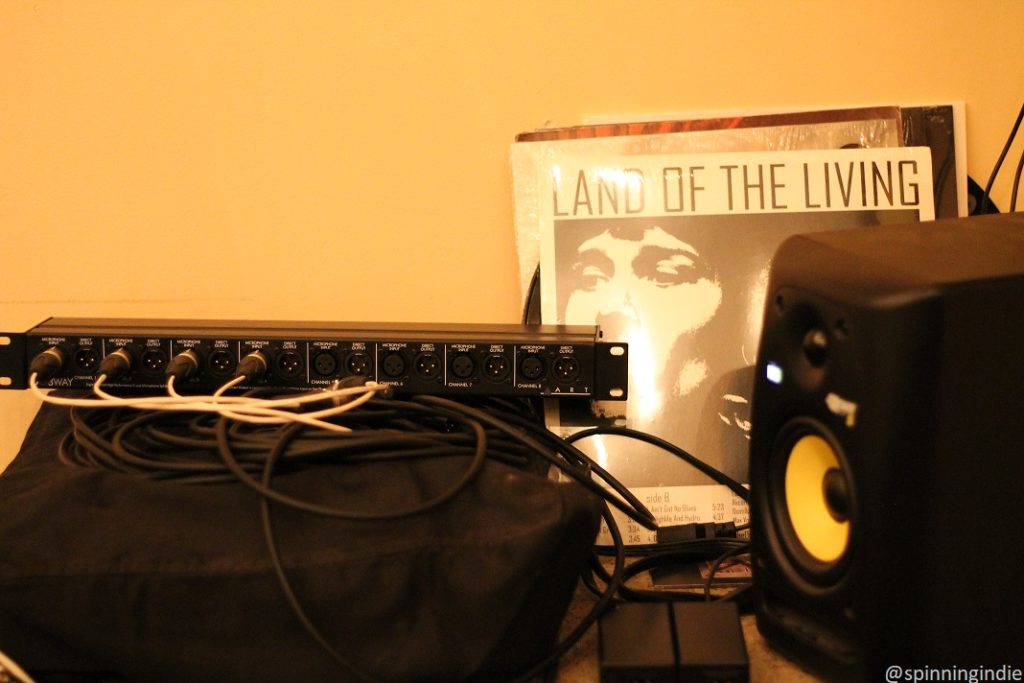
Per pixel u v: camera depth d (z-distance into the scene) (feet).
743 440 3.00
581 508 2.15
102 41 3.15
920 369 1.75
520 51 3.19
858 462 1.82
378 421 2.55
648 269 3.07
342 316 3.35
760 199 3.08
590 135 3.17
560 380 2.65
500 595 2.07
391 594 2.05
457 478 2.25
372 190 3.27
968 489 1.85
